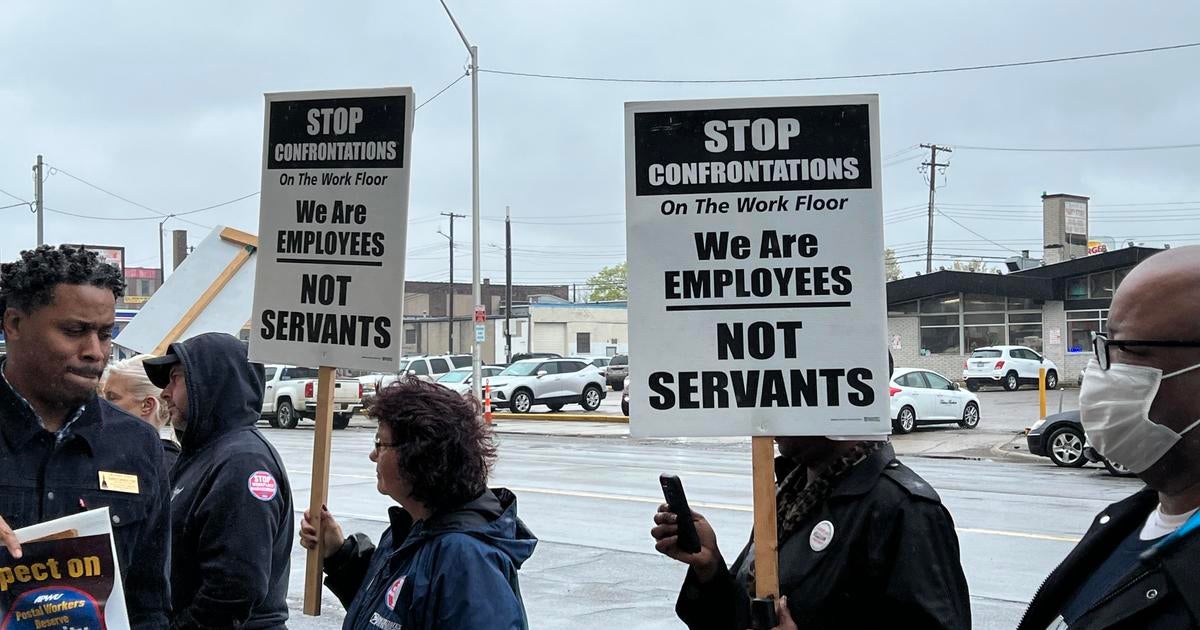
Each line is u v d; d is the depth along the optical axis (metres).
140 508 3.03
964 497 12.96
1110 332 2.19
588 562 8.80
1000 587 7.77
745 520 10.90
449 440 2.92
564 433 25.78
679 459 18.67
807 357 3.00
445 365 37.28
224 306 5.38
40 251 2.86
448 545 2.84
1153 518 2.24
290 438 25.12
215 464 3.55
